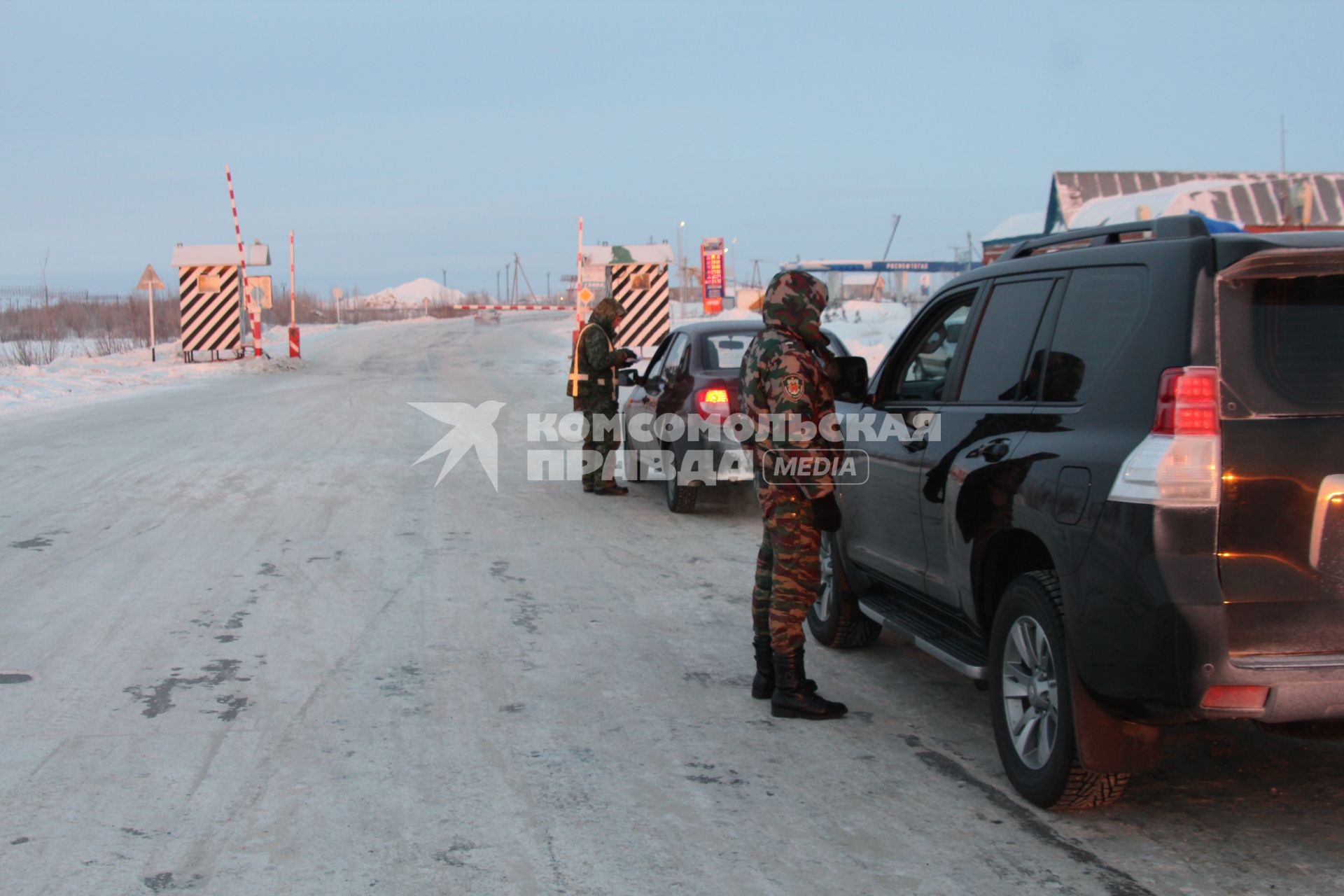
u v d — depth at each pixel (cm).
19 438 1331
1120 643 329
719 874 338
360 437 1401
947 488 431
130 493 976
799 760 433
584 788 404
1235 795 397
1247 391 321
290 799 390
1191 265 334
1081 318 385
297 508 938
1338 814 380
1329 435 320
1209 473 315
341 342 4056
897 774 419
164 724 461
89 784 400
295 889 327
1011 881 333
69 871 336
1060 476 357
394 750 437
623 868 341
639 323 2298
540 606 658
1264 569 316
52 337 2997
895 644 607
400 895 324
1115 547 329
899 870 340
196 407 1716
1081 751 351
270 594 671
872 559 523
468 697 501
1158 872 338
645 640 595
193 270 2652
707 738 455
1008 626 395
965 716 487
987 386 435
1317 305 331
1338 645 319
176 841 357
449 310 8112
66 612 623
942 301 502
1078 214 3077
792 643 476
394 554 786
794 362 467
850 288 5653
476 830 368
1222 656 313
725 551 821
